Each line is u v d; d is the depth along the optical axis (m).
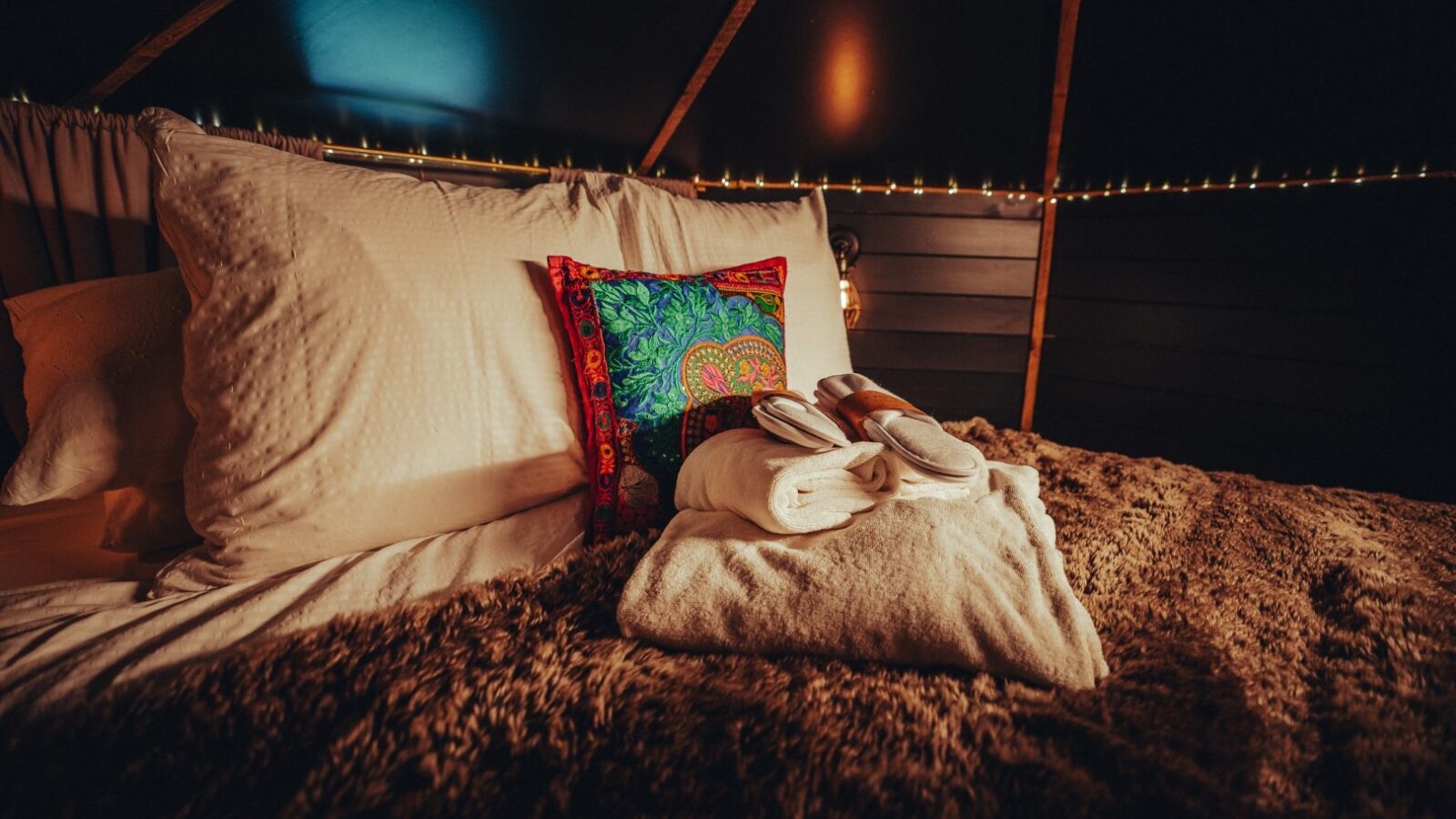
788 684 0.69
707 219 1.50
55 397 0.96
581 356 1.10
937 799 0.55
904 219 2.53
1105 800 0.54
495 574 0.94
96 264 1.46
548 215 1.25
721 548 0.84
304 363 0.93
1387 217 1.96
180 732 0.59
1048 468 1.38
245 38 1.44
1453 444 1.96
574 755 0.59
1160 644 0.76
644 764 0.58
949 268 2.60
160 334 1.03
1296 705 0.67
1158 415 2.50
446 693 0.64
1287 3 1.77
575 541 1.04
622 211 1.39
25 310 1.09
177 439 1.01
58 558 1.04
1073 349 2.66
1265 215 2.16
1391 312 2.00
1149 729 0.62
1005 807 0.54
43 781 0.55
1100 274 2.53
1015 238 2.60
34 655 0.73
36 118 1.38
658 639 0.76
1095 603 0.86
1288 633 0.79
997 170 2.44
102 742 0.58
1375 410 2.07
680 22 1.77
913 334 2.66
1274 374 2.23
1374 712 0.65
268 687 0.64
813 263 1.58
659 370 1.11
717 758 0.58
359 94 1.68
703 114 2.09
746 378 1.17
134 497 1.03
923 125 2.24
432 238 1.06
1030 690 0.69
